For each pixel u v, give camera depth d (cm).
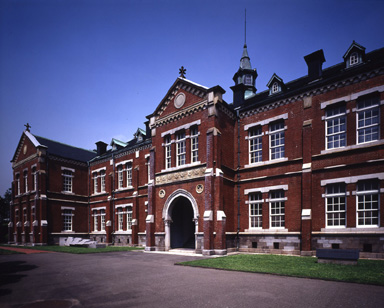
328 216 1521
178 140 2036
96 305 689
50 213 2942
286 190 1700
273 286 832
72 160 3231
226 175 1848
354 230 1406
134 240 2547
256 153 1919
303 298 704
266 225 1755
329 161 1545
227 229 1789
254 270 1072
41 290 850
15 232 3284
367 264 1147
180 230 2133
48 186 2973
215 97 1816
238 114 2009
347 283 853
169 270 1155
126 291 817
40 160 2942
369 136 1450
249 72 2889
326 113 1614
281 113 1800
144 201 2598
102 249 2155
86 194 3319
